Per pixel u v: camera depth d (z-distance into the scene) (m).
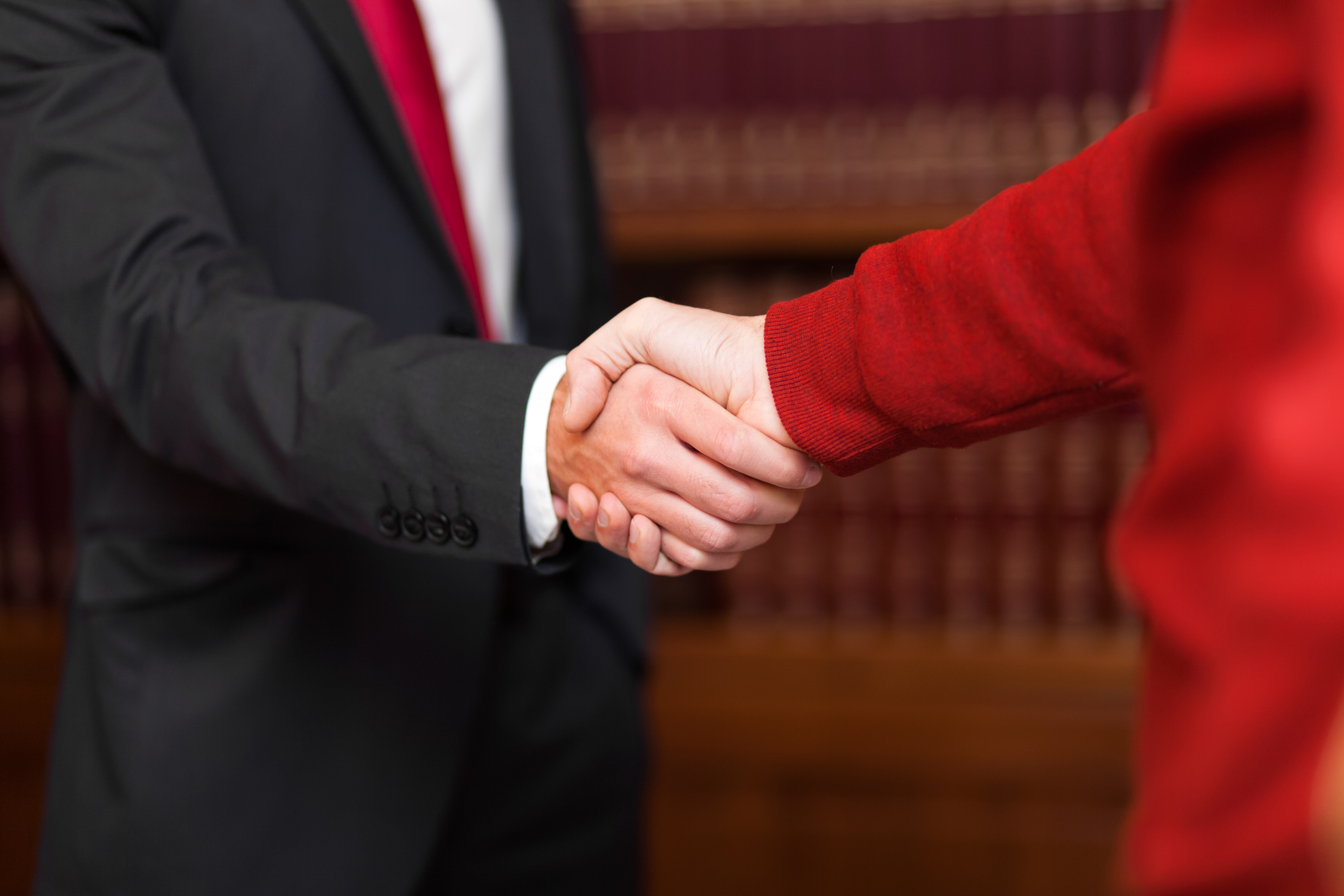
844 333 0.71
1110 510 1.67
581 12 1.64
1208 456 0.24
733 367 0.74
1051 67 1.56
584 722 1.10
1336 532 0.20
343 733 0.90
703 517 0.76
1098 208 0.61
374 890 0.90
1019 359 0.64
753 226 1.62
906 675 1.74
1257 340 0.24
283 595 0.90
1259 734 0.21
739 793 1.80
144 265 0.80
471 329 0.96
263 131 0.90
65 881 0.89
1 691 1.78
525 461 0.76
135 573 0.90
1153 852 0.23
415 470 0.76
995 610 1.73
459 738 0.93
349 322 0.80
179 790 0.87
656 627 1.80
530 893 1.11
